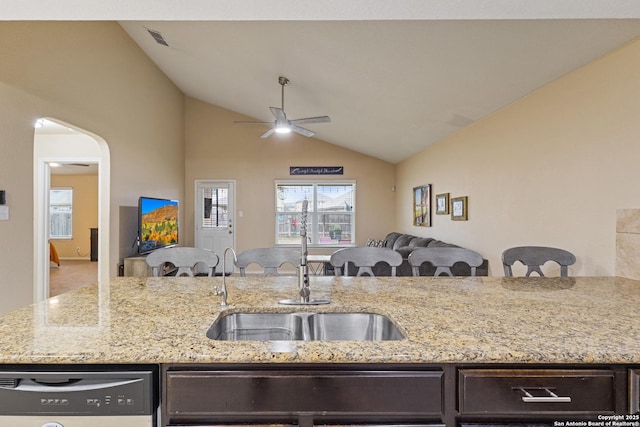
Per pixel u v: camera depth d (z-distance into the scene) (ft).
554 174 9.39
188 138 24.58
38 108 9.75
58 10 5.55
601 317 4.21
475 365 3.32
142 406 3.24
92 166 25.98
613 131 7.55
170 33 13.93
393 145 20.35
